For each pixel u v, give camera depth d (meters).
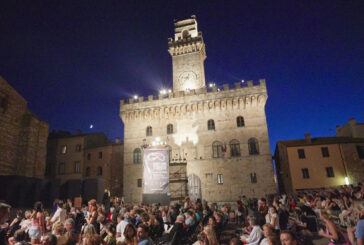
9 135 39.22
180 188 42.34
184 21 59.97
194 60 54.44
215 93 46.16
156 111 47.84
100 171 54.88
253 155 42.09
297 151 45.97
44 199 31.55
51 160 58.50
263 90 44.44
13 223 13.91
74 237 9.42
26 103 44.06
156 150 37.75
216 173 42.50
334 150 44.91
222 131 44.44
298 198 30.91
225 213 18.45
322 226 15.27
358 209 7.67
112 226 11.51
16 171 39.56
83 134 60.72
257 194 40.12
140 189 44.56
